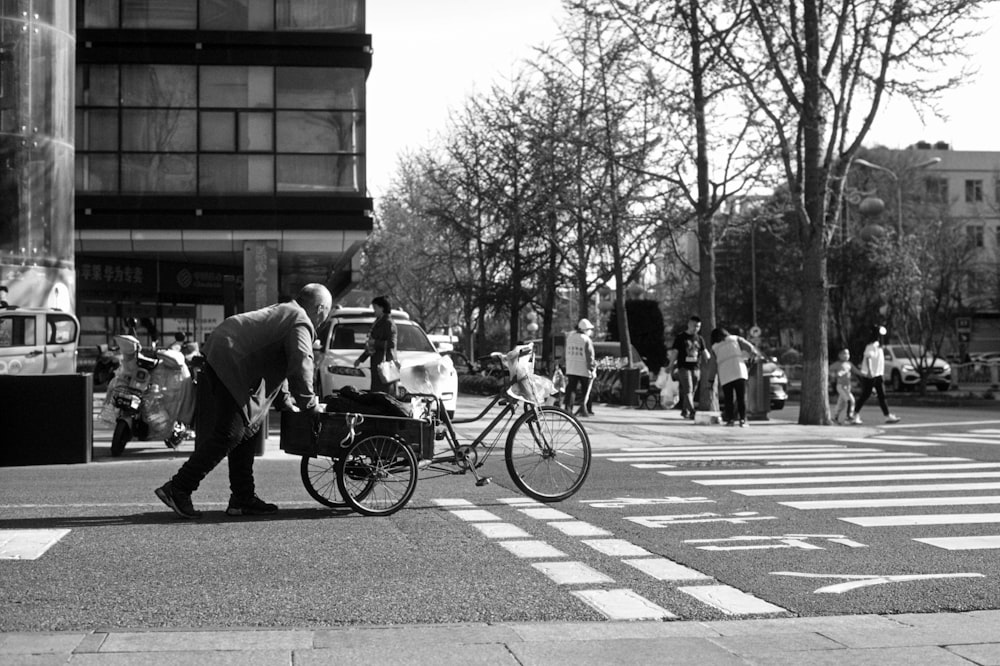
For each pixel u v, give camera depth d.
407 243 61.97
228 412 8.88
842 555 7.43
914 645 5.05
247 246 25.27
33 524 8.62
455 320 65.25
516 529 8.45
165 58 30.22
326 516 9.12
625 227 30.83
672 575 6.75
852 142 22.25
